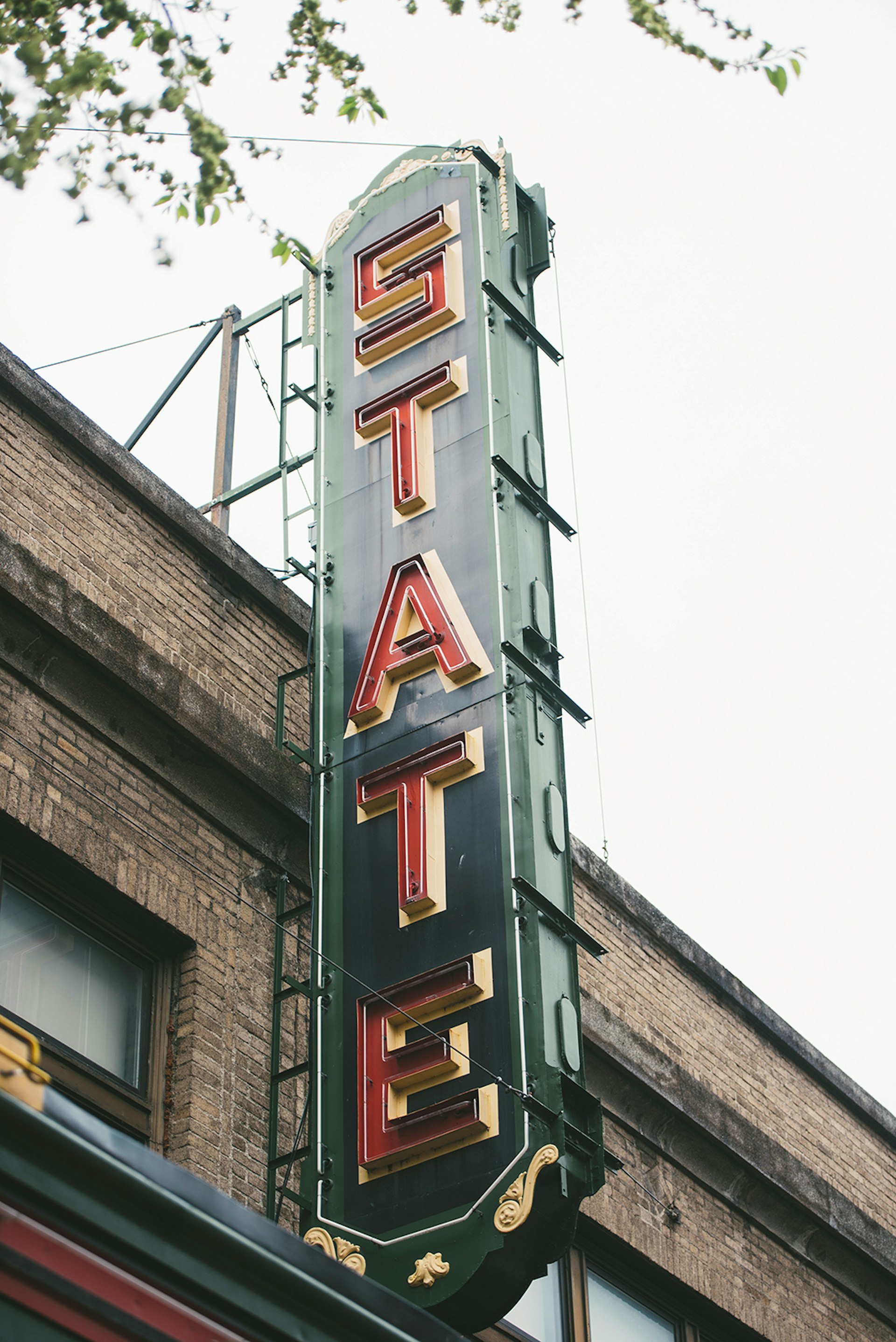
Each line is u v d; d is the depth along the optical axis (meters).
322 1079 10.70
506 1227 9.66
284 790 12.43
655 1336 14.43
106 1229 5.38
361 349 13.60
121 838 11.20
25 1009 10.30
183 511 12.87
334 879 11.39
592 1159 10.16
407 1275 9.81
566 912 10.96
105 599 11.89
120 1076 10.73
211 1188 5.78
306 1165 10.47
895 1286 17.33
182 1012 11.17
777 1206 16.22
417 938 10.88
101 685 11.48
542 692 11.70
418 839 11.12
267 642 13.24
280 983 11.54
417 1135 10.18
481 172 13.92
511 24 7.39
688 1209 15.13
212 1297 5.62
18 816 10.52
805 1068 17.73
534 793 11.17
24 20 7.00
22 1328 5.10
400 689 11.91
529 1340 13.05
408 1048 10.47
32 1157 5.26
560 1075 10.14
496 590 11.87
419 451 12.77
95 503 12.23
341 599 12.52
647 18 7.02
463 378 12.98
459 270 13.55
